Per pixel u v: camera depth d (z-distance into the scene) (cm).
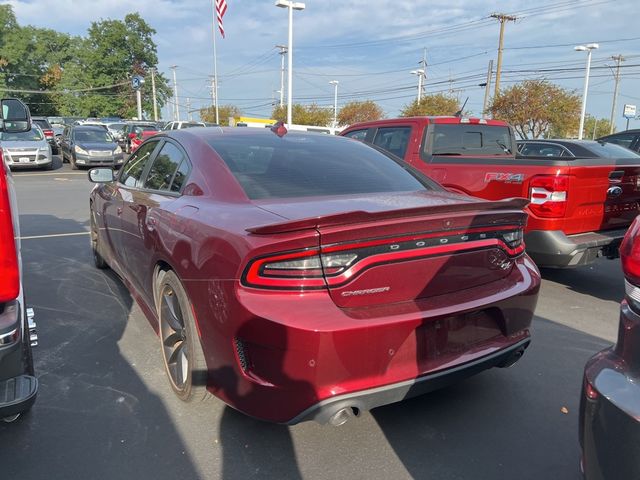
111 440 283
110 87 7662
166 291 320
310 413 237
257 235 240
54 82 8069
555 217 504
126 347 398
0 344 219
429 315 248
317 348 226
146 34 8056
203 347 273
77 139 2117
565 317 489
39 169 2067
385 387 244
